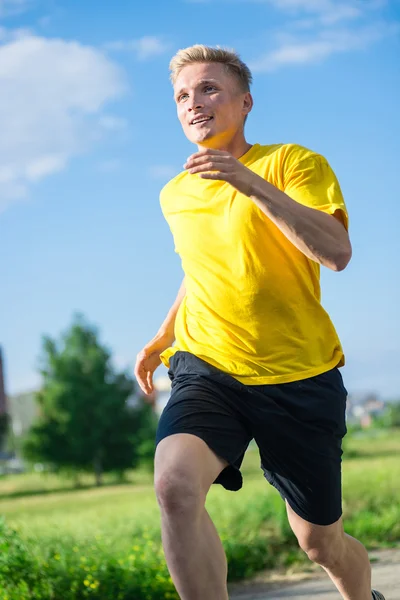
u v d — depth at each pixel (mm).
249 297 4332
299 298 4375
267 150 4586
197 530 3877
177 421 4199
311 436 4367
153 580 7668
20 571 7504
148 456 76562
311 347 4402
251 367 4332
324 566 4730
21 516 14531
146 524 10586
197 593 3854
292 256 4328
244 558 8688
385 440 50469
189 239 4496
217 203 4449
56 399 77250
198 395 4305
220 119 4570
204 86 4570
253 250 4316
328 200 4211
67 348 78875
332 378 4457
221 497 11930
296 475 4434
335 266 4043
